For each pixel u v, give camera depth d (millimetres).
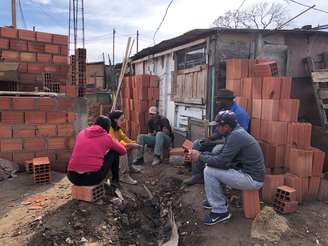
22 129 5855
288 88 5203
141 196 5457
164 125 7574
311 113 7055
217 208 4250
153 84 9539
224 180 4215
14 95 6363
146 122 9531
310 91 7105
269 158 5258
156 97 9633
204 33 7047
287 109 5090
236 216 4387
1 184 5309
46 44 7297
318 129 6035
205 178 4316
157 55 10227
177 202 5105
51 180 5547
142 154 7438
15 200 4699
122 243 4074
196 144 5621
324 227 4164
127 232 4359
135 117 9969
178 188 5660
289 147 5074
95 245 3760
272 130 5227
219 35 6785
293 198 4457
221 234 4031
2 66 6488
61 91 6430
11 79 6734
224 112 4391
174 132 9031
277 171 5207
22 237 3713
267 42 7047
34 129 5938
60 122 6109
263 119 5465
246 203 4305
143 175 6555
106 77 21375
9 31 6980
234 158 4332
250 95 5809
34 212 4266
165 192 5707
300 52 7227
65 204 4402
